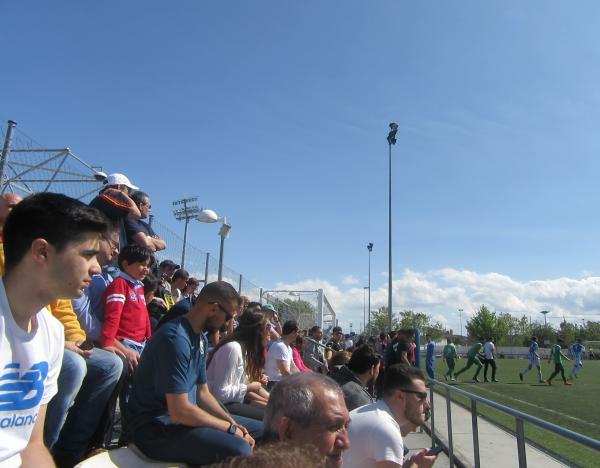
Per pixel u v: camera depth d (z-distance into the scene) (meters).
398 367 3.71
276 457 1.11
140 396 3.21
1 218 2.63
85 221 1.72
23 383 1.73
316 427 2.17
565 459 3.36
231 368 4.53
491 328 79.19
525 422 3.89
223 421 3.17
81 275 1.73
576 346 24.17
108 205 4.29
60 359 1.97
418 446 7.43
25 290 1.70
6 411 1.69
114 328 3.79
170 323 3.28
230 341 4.85
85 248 1.73
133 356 3.88
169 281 8.08
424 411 3.63
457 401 6.04
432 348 16.41
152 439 3.11
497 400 14.76
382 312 75.31
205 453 2.99
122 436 3.70
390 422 3.23
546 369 31.55
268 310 8.89
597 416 11.87
